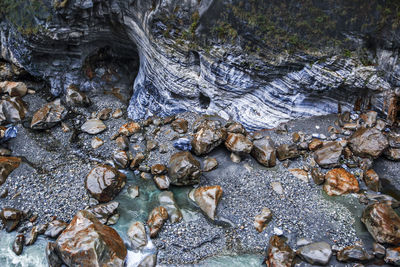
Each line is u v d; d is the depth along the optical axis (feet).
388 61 23.82
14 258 19.80
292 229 20.83
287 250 19.13
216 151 25.39
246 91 26.21
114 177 22.86
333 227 20.88
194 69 26.43
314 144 24.89
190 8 23.52
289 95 25.79
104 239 19.07
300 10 22.65
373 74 24.09
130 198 23.00
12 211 21.38
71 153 26.05
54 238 20.59
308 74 24.25
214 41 24.13
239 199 22.49
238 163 24.63
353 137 24.71
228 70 24.93
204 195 22.22
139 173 24.70
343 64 23.93
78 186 23.38
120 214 22.03
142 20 25.82
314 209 21.84
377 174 23.49
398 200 22.22
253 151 24.84
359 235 20.44
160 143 26.25
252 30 23.27
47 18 25.94
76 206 22.26
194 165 23.02
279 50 23.73
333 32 23.25
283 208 21.94
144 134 27.20
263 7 22.71
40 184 23.62
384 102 25.16
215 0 22.93
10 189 23.34
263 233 20.74
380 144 23.66
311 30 23.13
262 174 23.91
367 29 23.00
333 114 26.94
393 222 19.60
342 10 22.53
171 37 24.91
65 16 25.95
